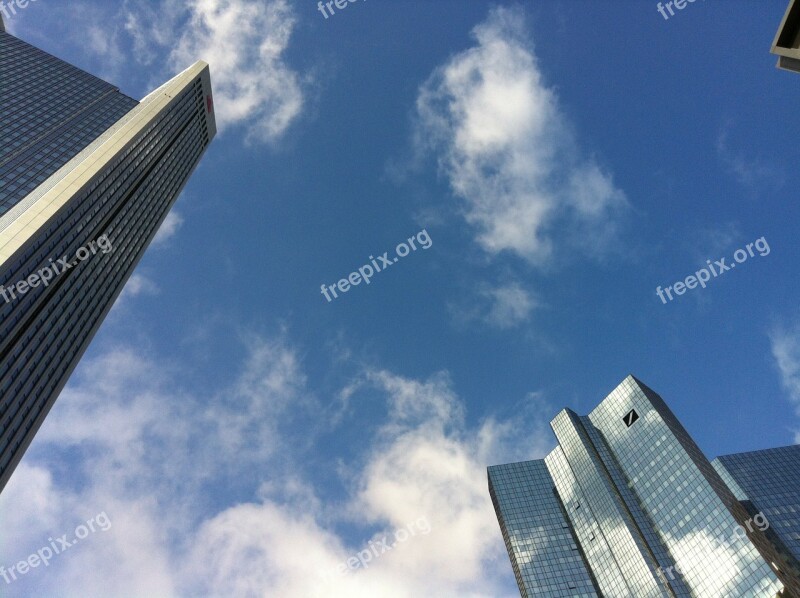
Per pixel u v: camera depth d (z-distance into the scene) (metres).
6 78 130.62
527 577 183.38
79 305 104.25
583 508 198.12
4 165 107.19
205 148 182.38
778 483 199.62
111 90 156.75
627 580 167.50
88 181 106.88
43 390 92.00
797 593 146.38
